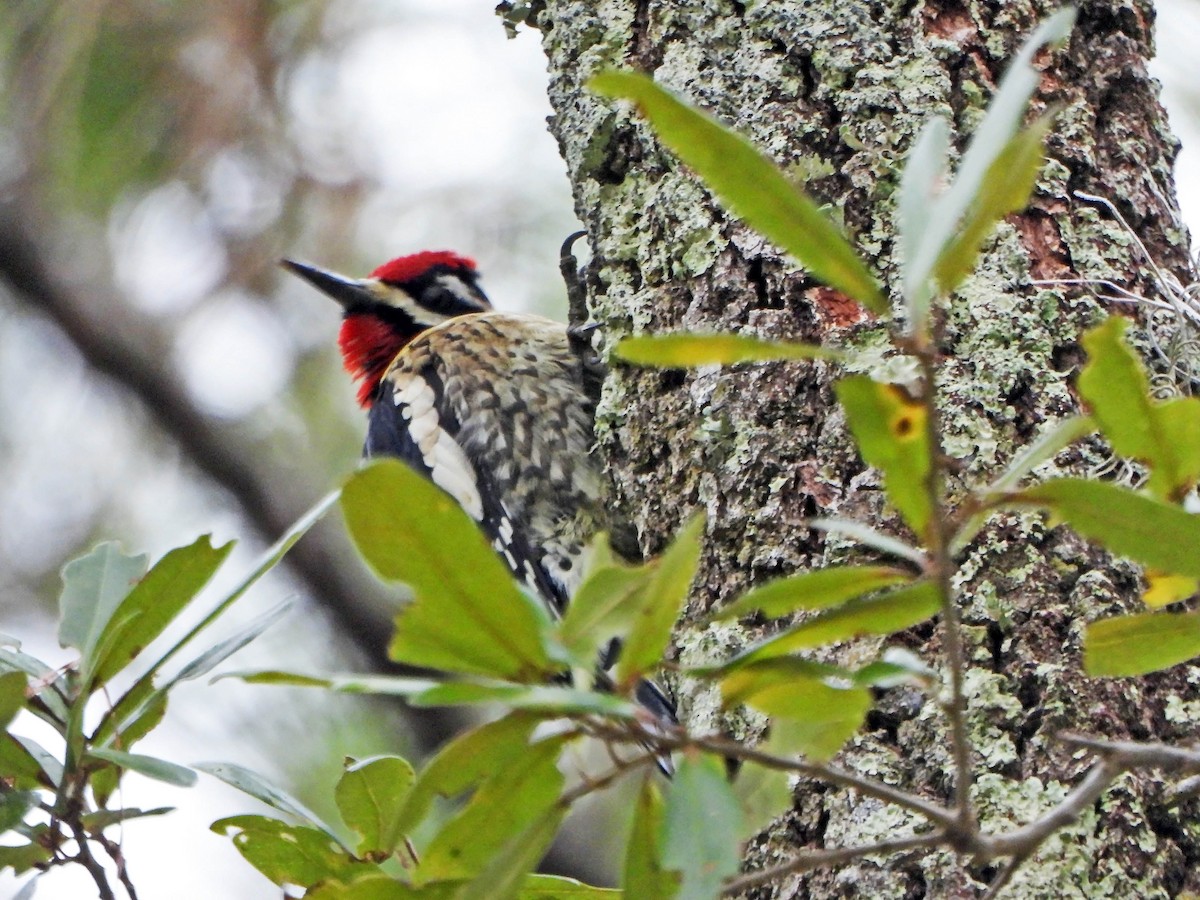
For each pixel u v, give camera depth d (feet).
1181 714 14.70
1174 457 10.61
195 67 30.01
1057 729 14.40
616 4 19.35
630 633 10.18
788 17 17.71
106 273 32.45
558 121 19.92
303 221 31.76
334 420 34.24
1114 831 14.02
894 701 14.90
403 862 14.57
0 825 13.11
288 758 29.78
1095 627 11.52
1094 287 16.47
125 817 13.47
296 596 13.99
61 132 30.27
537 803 10.86
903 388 9.90
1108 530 10.07
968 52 17.30
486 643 10.03
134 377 32.45
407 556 9.77
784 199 9.47
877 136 16.94
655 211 18.25
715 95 17.88
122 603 13.70
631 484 18.20
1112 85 17.83
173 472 33.53
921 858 14.24
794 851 14.98
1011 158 8.83
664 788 11.55
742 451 16.60
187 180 30.73
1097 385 10.43
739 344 9.87
